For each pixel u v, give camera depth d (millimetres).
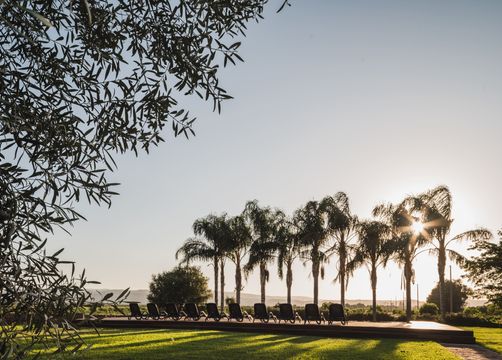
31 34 3641
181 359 11180
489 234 26844
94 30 3908
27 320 3076
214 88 4254
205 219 33906
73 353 3166
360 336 18188
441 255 27938
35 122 3531
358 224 29594
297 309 29953
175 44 4113
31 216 3258
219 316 22266
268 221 32781
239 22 4316
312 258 30391
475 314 29125
